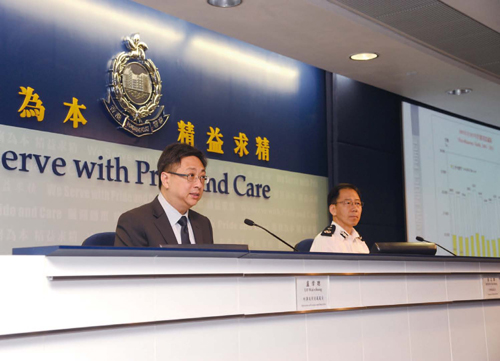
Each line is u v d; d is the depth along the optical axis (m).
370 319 2.63
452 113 6.89
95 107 3.84
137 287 1.83
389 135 6.05
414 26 4.48
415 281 2.90
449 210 6.64
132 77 4.03
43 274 1.62
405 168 6.14
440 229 6.48
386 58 5.05
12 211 3.37
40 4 3.63
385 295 2.72
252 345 2.14
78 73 3.78
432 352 2.94
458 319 3.12
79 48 3.80
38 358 1.59
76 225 3.64
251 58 5.01
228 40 4.84
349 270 2.57
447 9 4.19
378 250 2.67
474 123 7.22
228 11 4.05
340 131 5.51
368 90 5.87
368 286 2.65
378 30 4.46
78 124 3.74
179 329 1.92
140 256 1.84
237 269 2.12
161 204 2.73
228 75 4.79
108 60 3.95
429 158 6.46
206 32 4.66
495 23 4.51
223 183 4.64
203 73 4.60
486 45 4.89
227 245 2.09
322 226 5.46
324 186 5.53
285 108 5.26
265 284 2.22
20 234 3.39
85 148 3.75
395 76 5.56
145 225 2.61
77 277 1.69
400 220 6.04
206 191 4.50
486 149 7.36
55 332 1.63
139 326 1.83
